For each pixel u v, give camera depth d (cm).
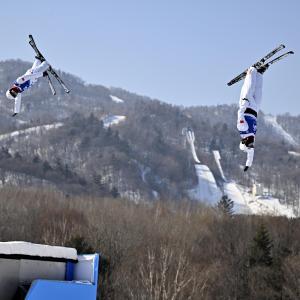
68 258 1230
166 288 4316
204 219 7825
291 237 6744
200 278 5019
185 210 9112
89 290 1139
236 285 5188
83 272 1225
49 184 17475
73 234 5331
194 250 6506
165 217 8000
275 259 5566
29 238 5953
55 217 6675
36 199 7675
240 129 1506
